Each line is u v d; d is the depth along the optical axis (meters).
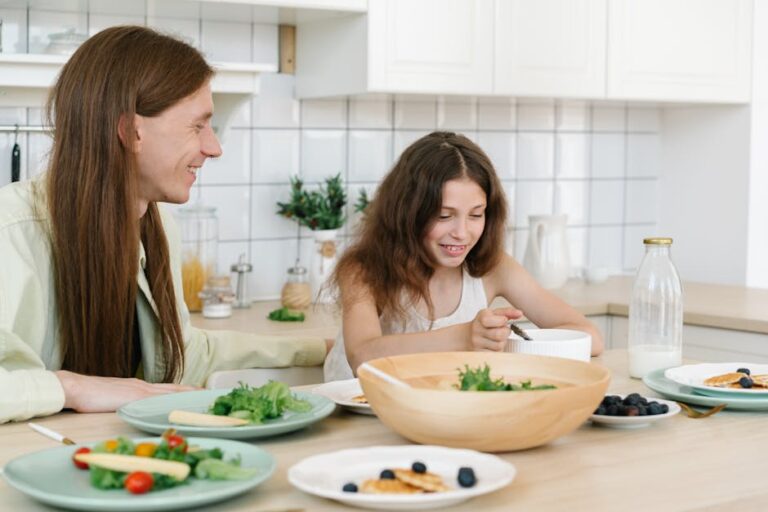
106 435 1.32
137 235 1.69
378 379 1.24
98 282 1.67
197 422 1.28
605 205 3.77
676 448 1.28
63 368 1.73
